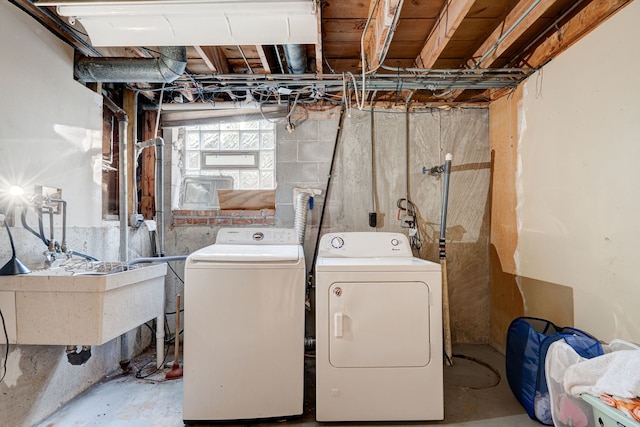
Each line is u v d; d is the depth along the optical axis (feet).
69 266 5.98
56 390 6.05
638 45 5.04
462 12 5.74
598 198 5.80
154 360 8.24
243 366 5.86
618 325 5.44
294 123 9.60
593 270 5.92
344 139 9.53
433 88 8.19
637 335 5.14
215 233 9.48
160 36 5.91
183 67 6.89
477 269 9.42
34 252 5.70
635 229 5.13
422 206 9.49
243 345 5.87
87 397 6.54
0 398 5.04
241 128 10.26
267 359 5.90
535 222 7.48
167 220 9.54
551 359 5.20
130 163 8.78
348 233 7.88
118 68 6.74
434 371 5.90
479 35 7.32
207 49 7.22
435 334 5.93
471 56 8.21
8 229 5.08
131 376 7.42
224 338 5.85
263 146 10.21
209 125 10.16
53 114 6.07
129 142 8.79
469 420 5.93
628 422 3.85
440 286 5.98
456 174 9.51
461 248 9.45
